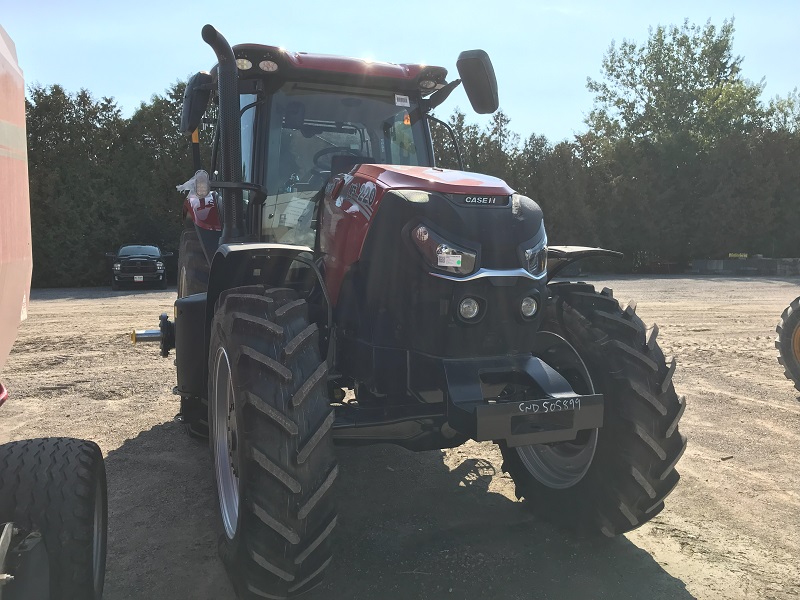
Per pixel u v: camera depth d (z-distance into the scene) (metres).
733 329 9.76
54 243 22.38
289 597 2.30
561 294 3.22
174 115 24.91
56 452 2.23
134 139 24.66
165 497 3.55
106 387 6.12
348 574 2.71
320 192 3.32
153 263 19.42
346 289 2.94
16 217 1.91
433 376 2.67
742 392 5.89
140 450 4.32
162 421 5.00
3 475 2.12
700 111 34.78
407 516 3.31
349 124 3.78
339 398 3.09
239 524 2.23
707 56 35.69
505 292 2.66
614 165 30.05
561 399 2.55
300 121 3.68
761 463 4.05
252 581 2.22
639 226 28.61
